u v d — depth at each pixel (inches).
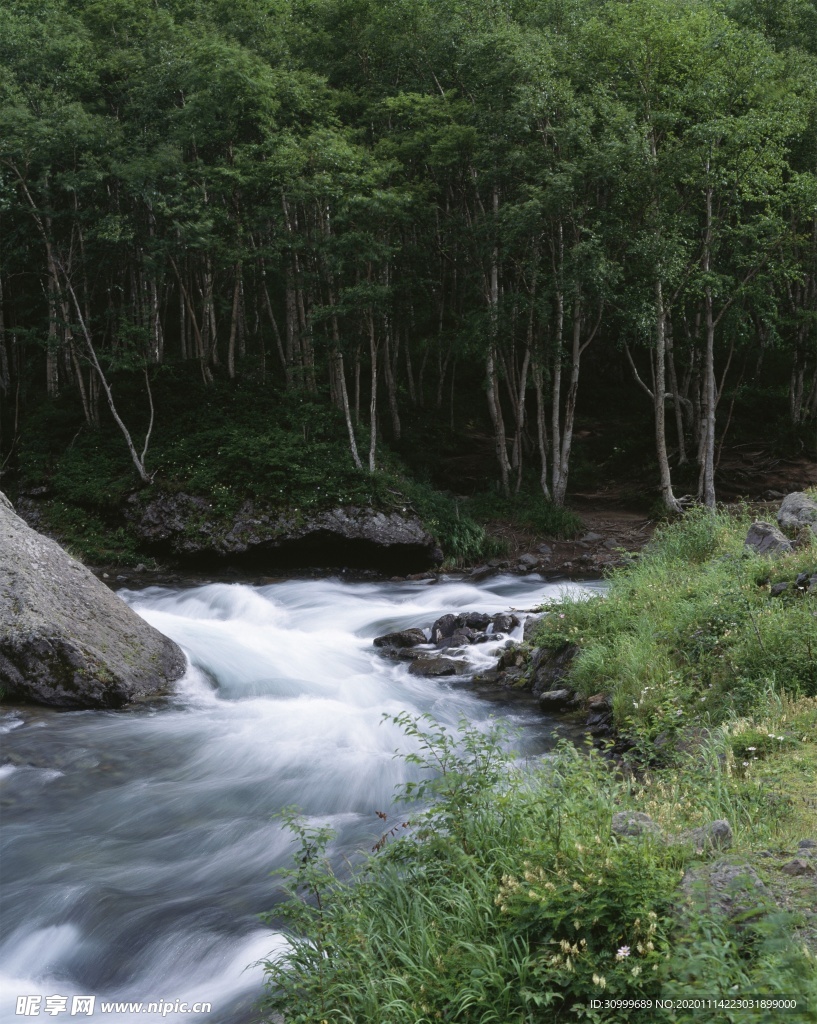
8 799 359.9
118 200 1130.0
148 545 938.1
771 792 263.0
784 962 164.9
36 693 478.9
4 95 1063.0
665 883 197.6
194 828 330.0
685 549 616.4
